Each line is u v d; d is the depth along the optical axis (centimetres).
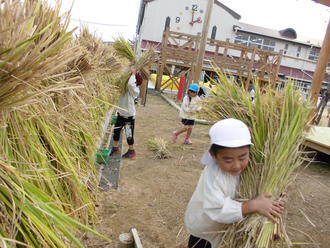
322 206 416
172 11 2705
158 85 1773
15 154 146
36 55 113
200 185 184
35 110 165
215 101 211
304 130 200
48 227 129
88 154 255
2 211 119
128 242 275
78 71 227
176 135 699
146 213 365
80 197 194
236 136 154
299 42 3023
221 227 185
